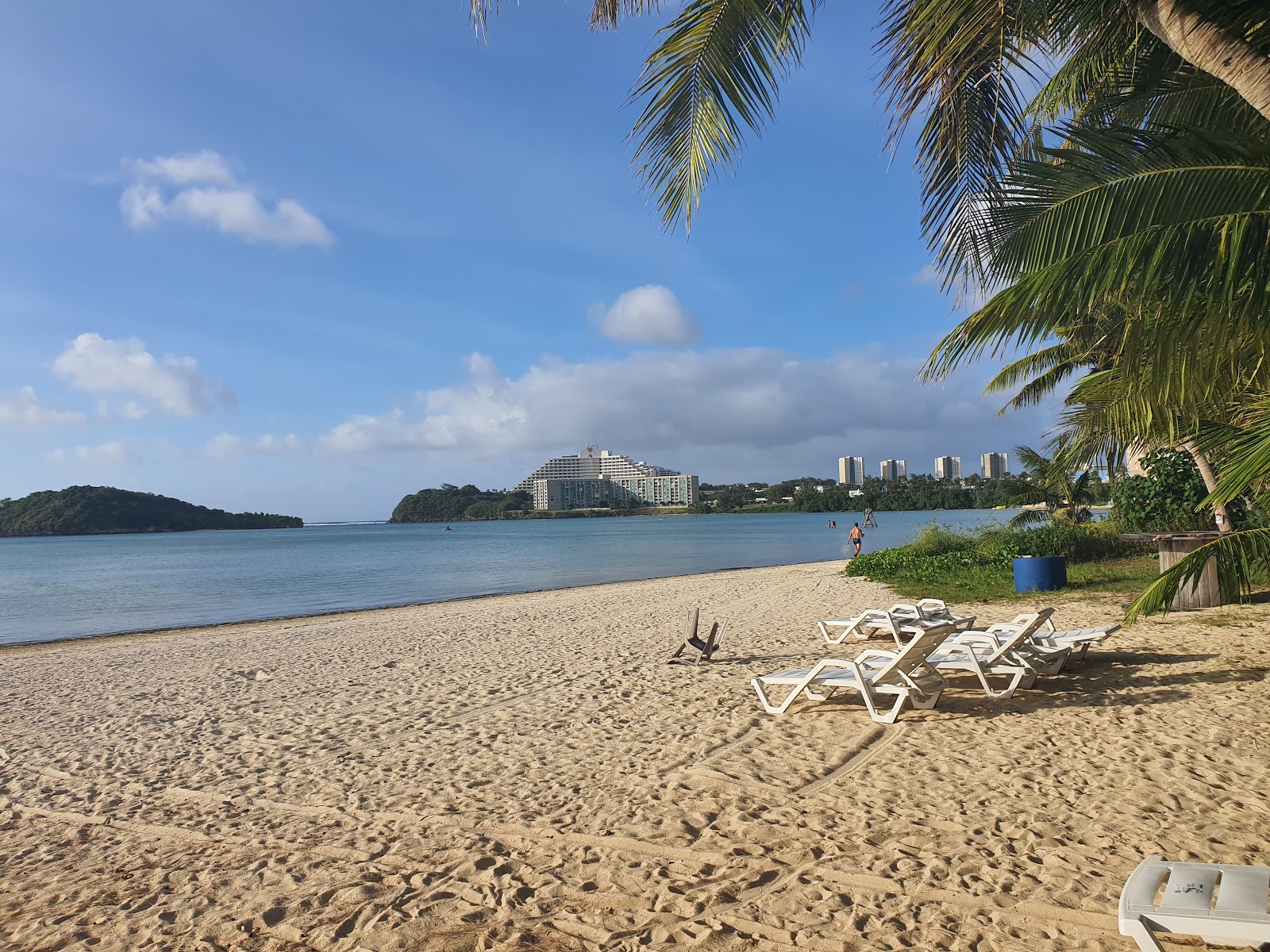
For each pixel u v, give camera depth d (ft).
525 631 46.14
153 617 69.15
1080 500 89.66
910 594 54.29
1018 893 11.90
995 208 17.71
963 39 15.28
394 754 21.70
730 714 24.02
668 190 19.72
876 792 16.69
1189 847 13.20
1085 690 24.31
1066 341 51.49
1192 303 16.34
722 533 275.80
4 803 18.89
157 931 12.17
